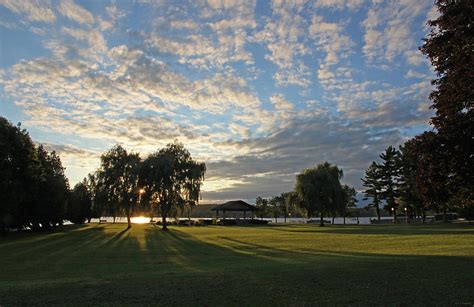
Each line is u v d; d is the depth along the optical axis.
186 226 77.62
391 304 9.21
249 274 12.76
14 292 10.48
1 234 50.56
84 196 97.12
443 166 12.60
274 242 31.55
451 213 76.06
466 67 11.77
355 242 28.64
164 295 10.15
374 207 92.12
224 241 34.19
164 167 57.50
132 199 59.25
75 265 19.05
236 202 93.50
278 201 135.62
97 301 9.66
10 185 44.81
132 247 29.17
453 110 12.60
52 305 9.35
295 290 10.52
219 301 9.62
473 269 12.76
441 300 9.39
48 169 63.72
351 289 10.54
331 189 66.38
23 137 49.34
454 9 12.41
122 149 65.00
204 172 60.50
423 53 14.05
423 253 18.69
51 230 64.12
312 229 55.97
